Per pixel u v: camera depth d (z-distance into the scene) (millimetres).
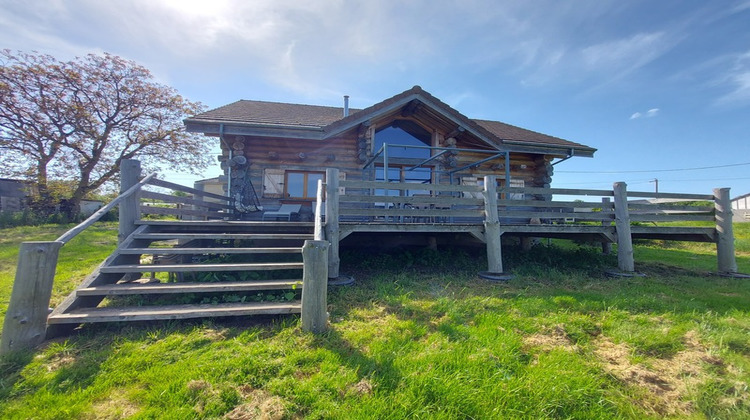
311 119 9102
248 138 8797
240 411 2037
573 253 8641
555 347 2939
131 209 4805
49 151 18781
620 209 6598
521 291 4781
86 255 7785
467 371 2430
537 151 9773
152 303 3967
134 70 19516
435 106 8078
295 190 9039
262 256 5957
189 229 5680
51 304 4160
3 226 15180
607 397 2260
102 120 19438
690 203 18578
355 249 8023
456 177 10359
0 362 2623
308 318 3148
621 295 4633
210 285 3742
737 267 7320
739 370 2615
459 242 8898
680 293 4973
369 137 9289
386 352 2764
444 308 3912
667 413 2154
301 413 2051
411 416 2000
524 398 2154
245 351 2797
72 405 2117
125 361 2637
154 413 2027
